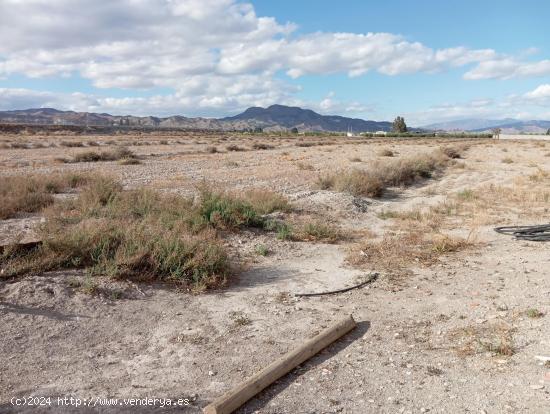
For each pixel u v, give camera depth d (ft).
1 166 79.25
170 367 16.11
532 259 28.53
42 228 29.55
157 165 87.45
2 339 17.15
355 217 43.16
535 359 16.10
